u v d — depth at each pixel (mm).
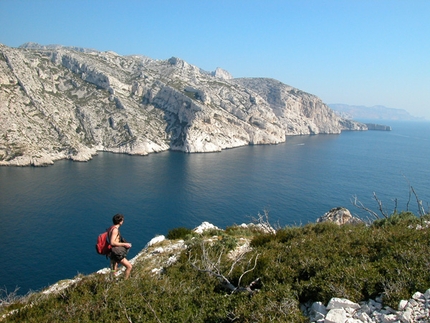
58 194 66688
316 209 57375
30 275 36344
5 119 106062
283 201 62688
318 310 6602
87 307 7949
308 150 147250
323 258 8906
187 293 8727
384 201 60500
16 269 37594
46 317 7949
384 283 6742
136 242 45406
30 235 47125
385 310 5945
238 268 9688
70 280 14766
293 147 160125
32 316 8406
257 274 8977
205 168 98375
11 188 70000
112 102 158125
